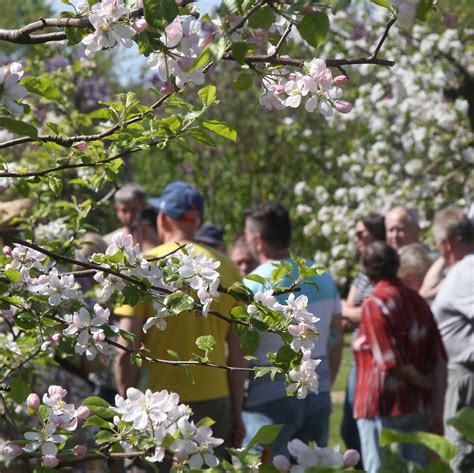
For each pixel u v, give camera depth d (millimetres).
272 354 4102
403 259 9727
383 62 3869
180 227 7461
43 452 3830
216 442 3455
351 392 8930
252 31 3820
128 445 3744
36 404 3879
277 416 7484
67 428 3875
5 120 3240
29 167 7137
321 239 21906
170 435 3439
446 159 16344
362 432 8031
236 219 25531
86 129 7586
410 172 16484
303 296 4066
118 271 4191
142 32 3562
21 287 4344
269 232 7723
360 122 17453
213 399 7137
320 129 21781
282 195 24734
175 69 3711
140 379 7223
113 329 4266
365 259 8031
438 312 8234
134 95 4121
